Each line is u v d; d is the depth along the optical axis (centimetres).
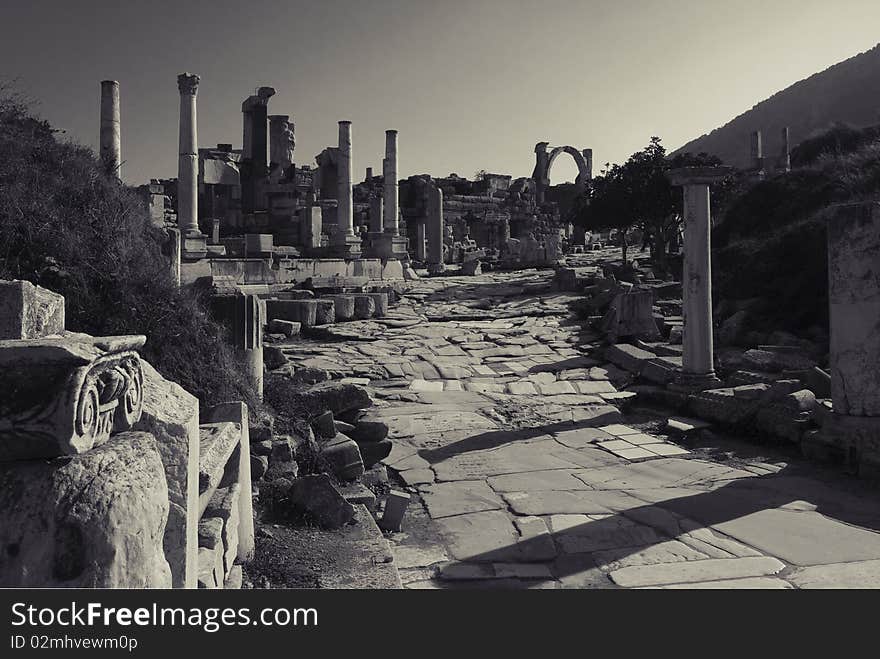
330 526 609
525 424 1095
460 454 923
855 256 827
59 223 824
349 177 3269
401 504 655
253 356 845
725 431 1059
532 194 6900
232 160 4550
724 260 2041
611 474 834
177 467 316
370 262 2889
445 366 1479
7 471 212
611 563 561
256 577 486
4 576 201
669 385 1228
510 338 1745
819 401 942
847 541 598
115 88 2142
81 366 217
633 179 3170
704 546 593
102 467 224
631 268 2983
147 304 795
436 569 557
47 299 363
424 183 5503
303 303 1845
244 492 516
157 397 335
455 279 3184
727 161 10050
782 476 814
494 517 681
